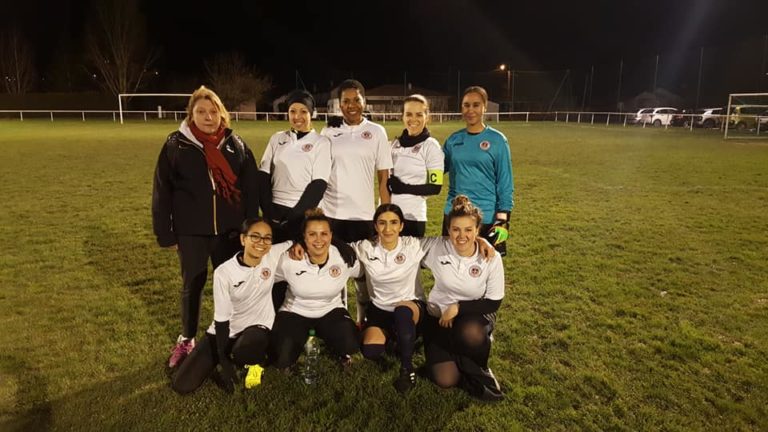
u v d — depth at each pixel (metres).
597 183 11.20
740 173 12.34
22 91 44.84
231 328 3.42
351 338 3.45
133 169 12.80
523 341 3.96
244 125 31.67
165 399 3.18
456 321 3.39
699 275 5.42
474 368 3.27
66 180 11.16
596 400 3.22
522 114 42.00
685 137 23.45
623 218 7.93
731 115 29.34
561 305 4.61
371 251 3.50
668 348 3.82
